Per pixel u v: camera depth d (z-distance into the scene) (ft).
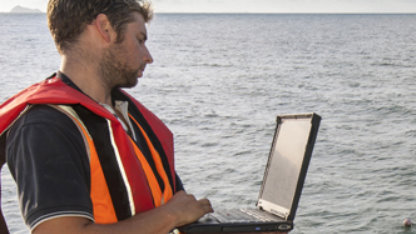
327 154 71.87
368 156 70.74
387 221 48.67
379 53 269.44
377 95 125.70
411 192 56.24
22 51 273.33
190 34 506.48
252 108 110.22
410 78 161.79
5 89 138.10
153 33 528.22
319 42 371.76
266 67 200.75
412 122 93.71
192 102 117.80
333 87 142.92
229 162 68.54
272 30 595.88
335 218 49.60
